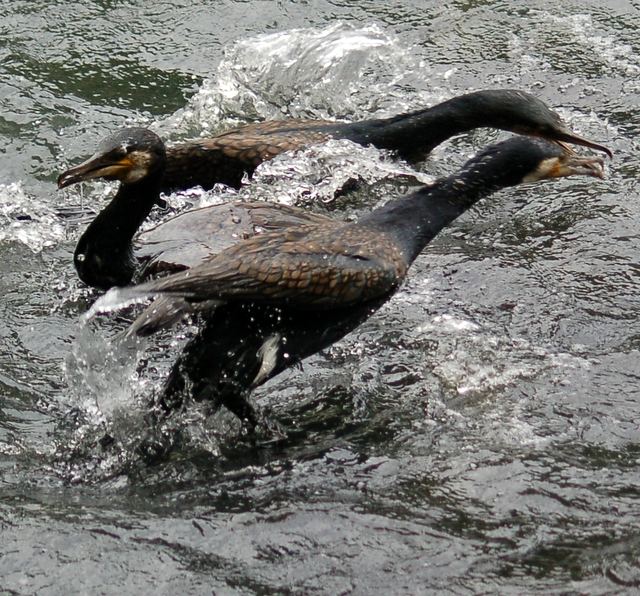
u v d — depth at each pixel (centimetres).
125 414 803
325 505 704
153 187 936
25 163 1149
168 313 753
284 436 787
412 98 1270
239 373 780
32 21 1394
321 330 798
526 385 830
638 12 1419
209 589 636
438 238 1038
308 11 1419
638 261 993
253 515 695
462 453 756
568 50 1348
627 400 811
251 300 757
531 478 726
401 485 725
